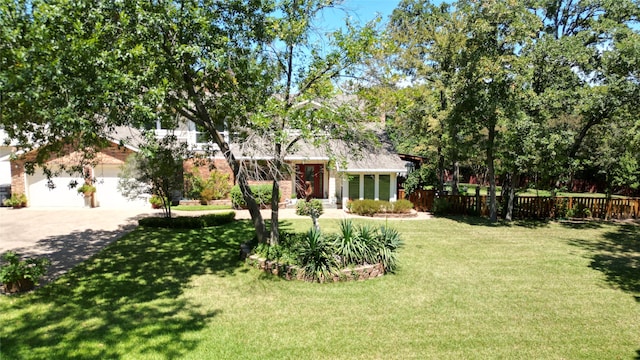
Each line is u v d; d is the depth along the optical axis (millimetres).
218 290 8477
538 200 19594
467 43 16391
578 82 17953
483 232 15852
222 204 21562
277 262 9570
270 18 8719
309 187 19219
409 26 21391
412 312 7480
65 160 19953
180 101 8562
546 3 22078
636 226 17891
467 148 17453
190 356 5676
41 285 8539
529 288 9031
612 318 7402
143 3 7258
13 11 6180
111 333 6312
